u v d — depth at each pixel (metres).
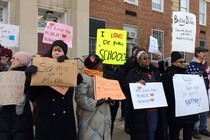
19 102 3.59
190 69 6.21
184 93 4.87
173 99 4.91
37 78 3.44
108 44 5.86
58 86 3.56
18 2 9.57
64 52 3.80
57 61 3.56
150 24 14.95
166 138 4.75
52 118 3.57
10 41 6.27
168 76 4.93
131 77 4.54
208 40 19.03
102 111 3.99
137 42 14.24
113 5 13.02
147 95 4.46
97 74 4.12
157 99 4.52
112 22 12.98
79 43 10.83
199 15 18.42
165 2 15.86
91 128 3.91
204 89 5.15
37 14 9.98
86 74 4.08
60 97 3.63
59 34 5.94
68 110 3.66
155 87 4.55
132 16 13.95
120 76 5.81
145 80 4.53
